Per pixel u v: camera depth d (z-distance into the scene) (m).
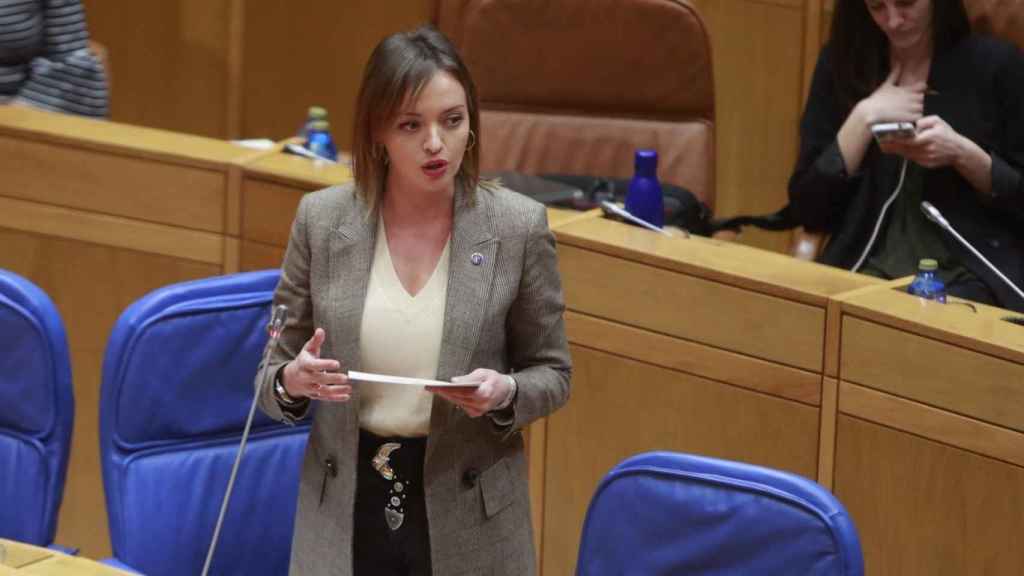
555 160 15.07
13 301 9.30
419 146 7.93
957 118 12.66
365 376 7.86
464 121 8.04
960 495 10.23
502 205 8.30
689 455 7.69
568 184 14.45
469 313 8.16
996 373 9.92
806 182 13.08
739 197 18.14
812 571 7.29
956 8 12.64
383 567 8.44
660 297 11.38
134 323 9.20
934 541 10.41
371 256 8.30
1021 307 12.27
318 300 8.33
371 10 19.31
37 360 9.30
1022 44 12.88
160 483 9.38
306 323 8.56
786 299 10.80
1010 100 12.55
